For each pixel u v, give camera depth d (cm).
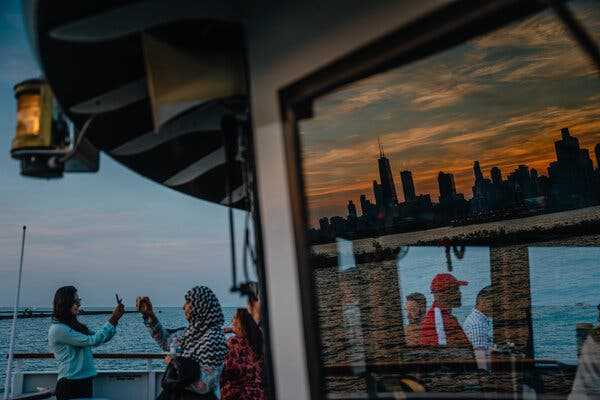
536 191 409
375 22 167
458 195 420
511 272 416
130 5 193
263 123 202
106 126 272
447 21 151
